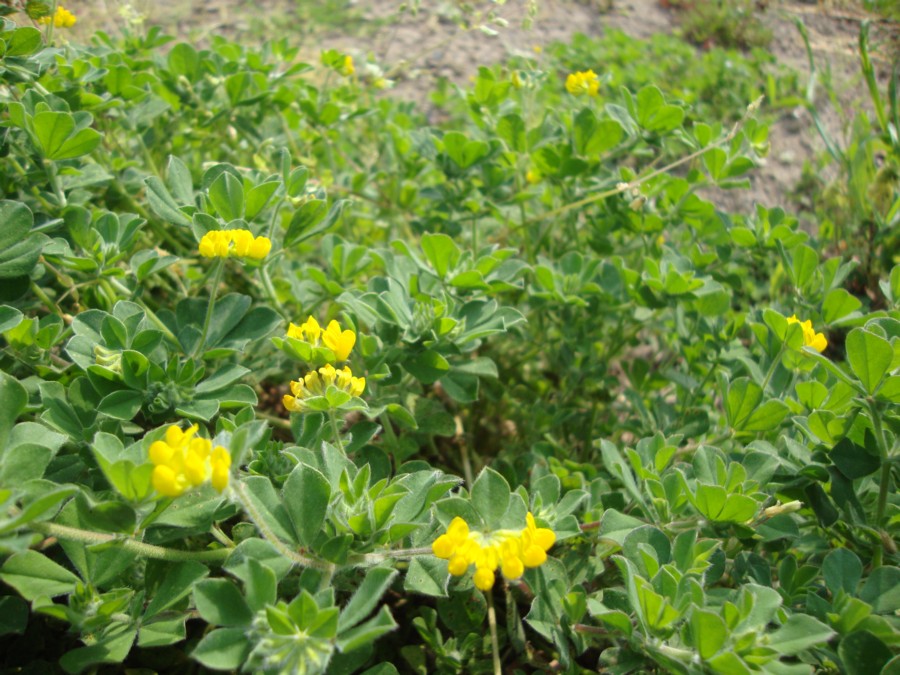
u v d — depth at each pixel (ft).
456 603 0.69
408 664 0.70
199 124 1.02
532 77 1.09
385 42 1.77
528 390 1.00
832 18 1.93
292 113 1.15
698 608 0.46
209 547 0.66
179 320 0.68
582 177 1.01
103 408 0.58
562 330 0.96
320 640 0.44
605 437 0.95
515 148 1.01
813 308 0.83
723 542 0.67
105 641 0.50
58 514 0.53
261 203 0.68
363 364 0.74
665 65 1.73
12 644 0.60
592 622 0.65
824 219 1.22
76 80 0.84
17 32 0.70
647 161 1.42
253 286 0.99
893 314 0.74
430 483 0.57
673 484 0.63
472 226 1.06
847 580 0.55
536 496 0.61
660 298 0.87
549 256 1.14
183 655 0.64
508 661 0.70
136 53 1.13
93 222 0.74
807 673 0.47
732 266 1.13
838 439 0.60
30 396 0.63
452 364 0.78
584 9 2.05
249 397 0.62
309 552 0.53
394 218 1.22
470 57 1.76
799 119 1.59
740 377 0.77
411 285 0.77
